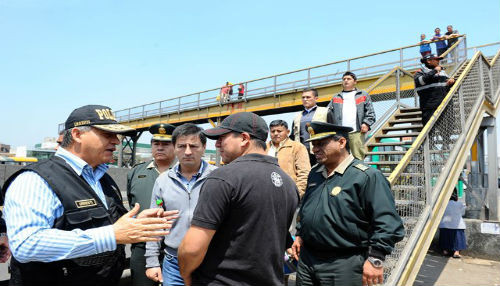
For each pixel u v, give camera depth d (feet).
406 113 23.13
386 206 7.36
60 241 4.35
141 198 10.04
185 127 8.46
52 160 5.22
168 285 7.82
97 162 5.65
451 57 31.94
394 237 7.13
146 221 4.85
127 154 91.76
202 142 8.59
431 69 18.58
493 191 22.06
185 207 8.11
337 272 7.72
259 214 5.15
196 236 4.90
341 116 16.34
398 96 24.57
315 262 8.18
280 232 5.53
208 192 5.09
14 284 4.79
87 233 4.57
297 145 12.78
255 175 5.32
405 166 11.12
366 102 15.93
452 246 20.02
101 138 5.50
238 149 5.99
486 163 24.43
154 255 8.52
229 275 5.04
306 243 8.56
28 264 4.74
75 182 5.15
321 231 7.92
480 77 20.92
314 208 8.28
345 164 8.21
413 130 22.62
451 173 14.93
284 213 5.68
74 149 5.56
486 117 23.32
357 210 7.67
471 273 17.03
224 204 5.00
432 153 14.07
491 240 19.92
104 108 5.84
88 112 5.55
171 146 10.40
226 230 5.13
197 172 8.59
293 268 10.51
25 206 4.46
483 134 24.79
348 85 16.84
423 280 15.83
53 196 4.83
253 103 57.77
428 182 12.85
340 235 7.73
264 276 5.14
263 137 6.15
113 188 6.36
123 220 4.81
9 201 4.57
